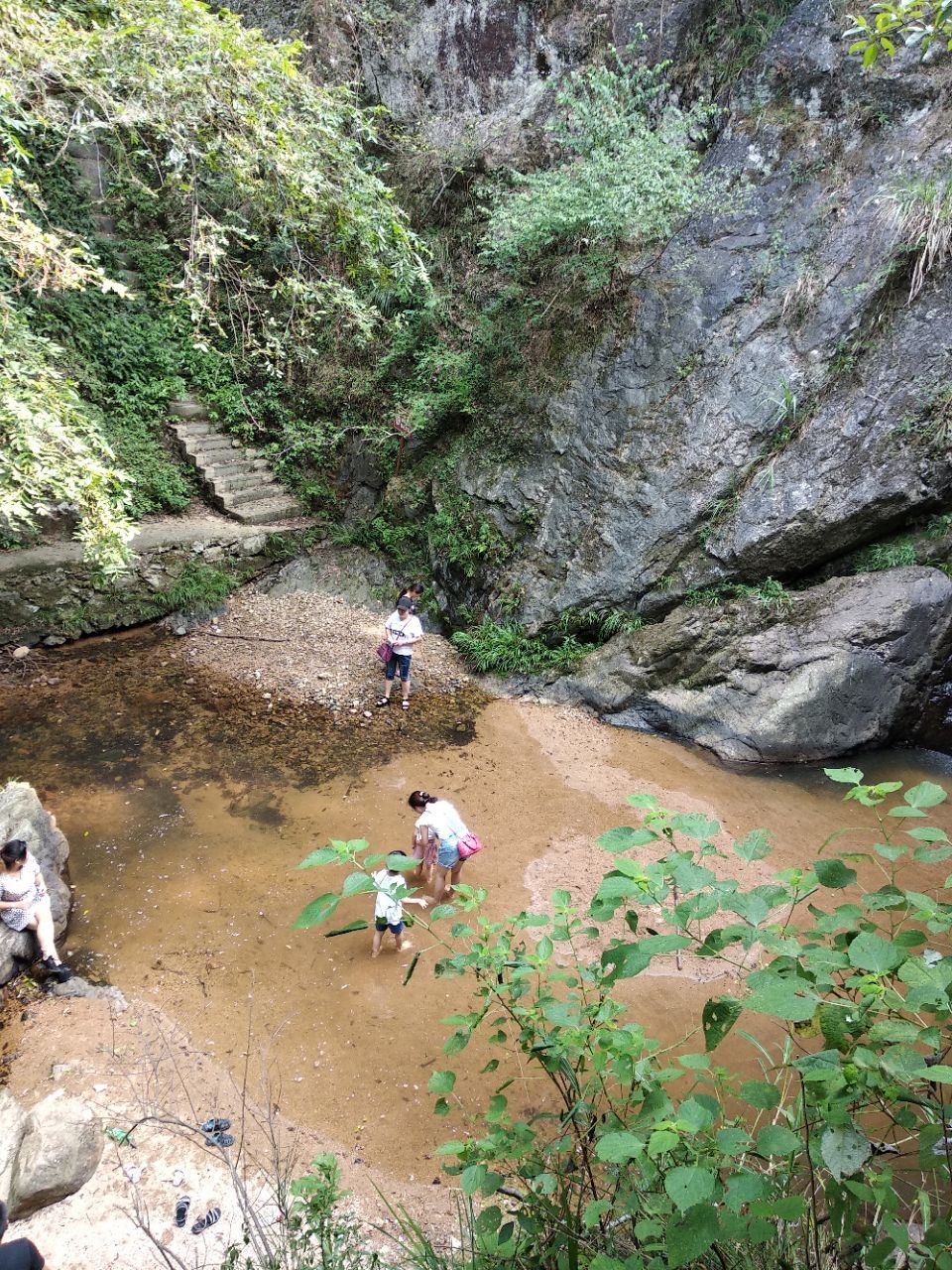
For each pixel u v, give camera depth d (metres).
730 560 9.09
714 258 9.41
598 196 8.77
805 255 9.02
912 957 1.21
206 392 12.94
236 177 6.84
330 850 1.60
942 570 8.75
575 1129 1.81
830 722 8.52
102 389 12.00
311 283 8.13
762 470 9.02
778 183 9.24
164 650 10.09
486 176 11.27
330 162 7.45
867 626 8.49
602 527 9.79
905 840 7.10
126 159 8.02
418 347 11.62
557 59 10.89
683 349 9.48
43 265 5.14
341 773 7.86
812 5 9.14
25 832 5.52
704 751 8.74
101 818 6.90
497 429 10.78
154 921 5.74
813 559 9.09
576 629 10.00
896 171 8.61
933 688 8.78
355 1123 4.30
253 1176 3.87
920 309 8.59
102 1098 4.25
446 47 11.61
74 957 5.35
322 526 12.36
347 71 12.17
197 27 5.87
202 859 6.45
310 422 12.91
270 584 11.70
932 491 8.62
